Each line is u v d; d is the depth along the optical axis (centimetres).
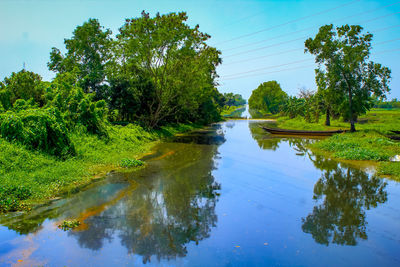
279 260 525
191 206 802
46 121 1175
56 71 2903
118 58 2792
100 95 2620
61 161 1134
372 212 767
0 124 1102
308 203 836
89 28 2758
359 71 2702
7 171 887
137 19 2411
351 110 2745
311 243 593
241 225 678
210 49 2972
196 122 4791
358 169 1278
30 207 750
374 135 2311
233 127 4388
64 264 497
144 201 833
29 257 514
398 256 546
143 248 562
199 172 1213
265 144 2216
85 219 692
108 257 524
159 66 2611
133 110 2638
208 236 618
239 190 960
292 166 1350
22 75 1908
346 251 562
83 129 1570
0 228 625
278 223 692
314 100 4206
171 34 2372
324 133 2870
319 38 2677
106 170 1198
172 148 1911
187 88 2761
